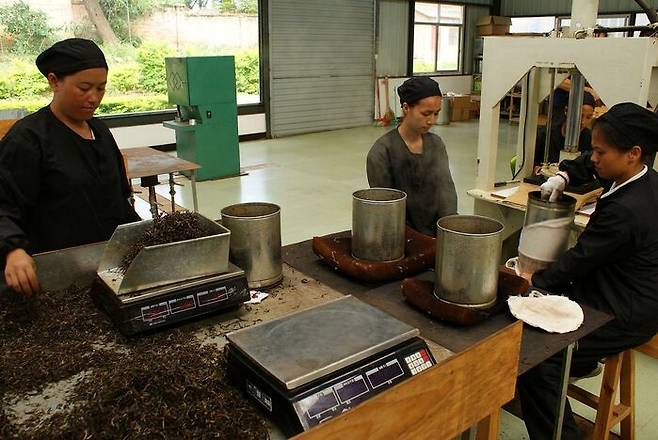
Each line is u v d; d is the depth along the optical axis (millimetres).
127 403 851
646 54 1844
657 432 1908
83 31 6105
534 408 1545
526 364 1096
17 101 5906
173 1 6617
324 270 1483
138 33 6461
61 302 1222
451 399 917
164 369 926
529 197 1738
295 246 1670
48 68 1371
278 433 851
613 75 1939
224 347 1022
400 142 1868
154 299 1097
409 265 1412
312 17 7809
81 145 1470
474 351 926
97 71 1374
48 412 859
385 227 1376
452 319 1188
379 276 1378
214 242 1150
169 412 836
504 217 2434
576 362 1574
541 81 2500
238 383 939
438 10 9359
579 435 1631
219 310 1179
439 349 1105
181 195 4906
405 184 1888
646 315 1540
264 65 7555
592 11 2193
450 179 1941
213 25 7027
